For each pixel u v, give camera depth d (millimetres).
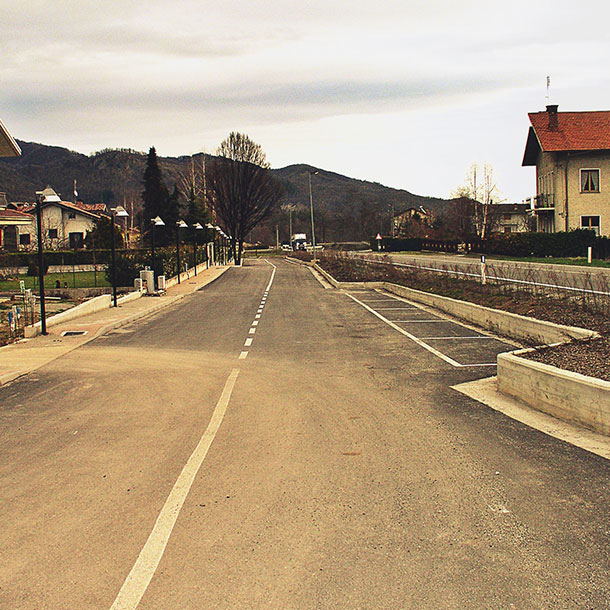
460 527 4977
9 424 8695
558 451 6926
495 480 6039
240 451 7148
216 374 12172
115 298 26281
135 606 3889
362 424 8234
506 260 45188
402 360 13180
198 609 3852
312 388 10633
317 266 51531
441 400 9578
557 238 47969
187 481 6160
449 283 26250
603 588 4020
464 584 4094
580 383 7914
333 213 168750
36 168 179125
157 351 15406
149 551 4645
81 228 74250
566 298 16891
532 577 4172
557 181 51188
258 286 37062
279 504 5520
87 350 15711
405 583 4117
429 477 6160
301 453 7020
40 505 5629
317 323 20078
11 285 42375
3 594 4062
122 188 178375
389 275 35812
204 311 25031
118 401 10016
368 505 5465
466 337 16188
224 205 74250
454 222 82438
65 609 3869
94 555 4602
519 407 9062
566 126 52156
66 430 8281
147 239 72062
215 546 4707
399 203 192250
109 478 6320
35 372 12844
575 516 5148
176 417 8859
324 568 4336
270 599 3951
